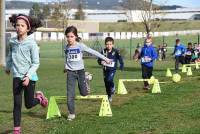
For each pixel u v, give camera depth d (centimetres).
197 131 805
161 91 1490
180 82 1814
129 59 4606
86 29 11169
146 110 1073
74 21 10919
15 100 806
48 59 4547
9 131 862
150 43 1670
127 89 1628
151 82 1605
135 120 937
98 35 9619
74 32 976
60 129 850
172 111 1044
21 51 800
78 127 868
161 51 4584
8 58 823
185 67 2527
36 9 9988
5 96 1455
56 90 1627
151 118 957
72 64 973
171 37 8700
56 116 1009
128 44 7044
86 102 1259
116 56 1278
